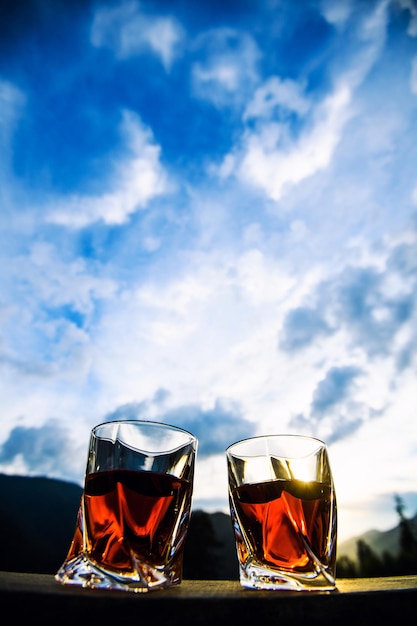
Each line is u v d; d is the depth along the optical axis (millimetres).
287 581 230
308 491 269
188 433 280
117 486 240
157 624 164
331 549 257
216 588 240
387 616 185
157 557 234
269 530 256
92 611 161
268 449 286
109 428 261
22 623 153
